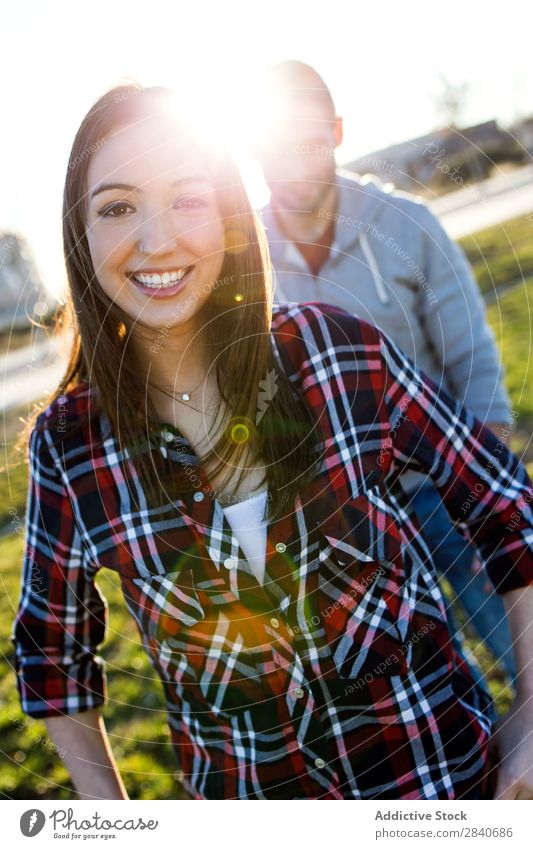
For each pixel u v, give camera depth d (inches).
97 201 46.3
